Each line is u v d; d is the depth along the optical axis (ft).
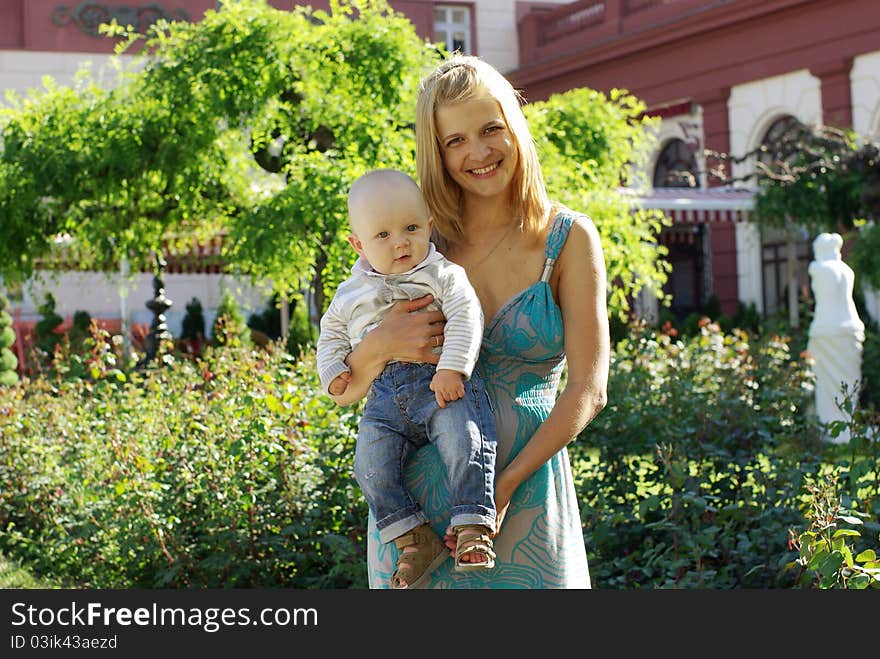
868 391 33.86
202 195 38.45
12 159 38.27
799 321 56.85
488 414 7.99
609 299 36.37
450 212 8.42
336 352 8.26
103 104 38.45
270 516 17.20
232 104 35.70
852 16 63.00
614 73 79.51
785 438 18.20
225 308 53.62
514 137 8.20
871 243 45.91
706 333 32.91
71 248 42.52
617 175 42.39
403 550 8.01
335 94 36.32
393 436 8.10
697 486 15.53
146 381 25.46
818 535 11.14
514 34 90.79
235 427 17.67
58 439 22.85
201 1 80.64
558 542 8.20
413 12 88.07
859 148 50.98
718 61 71.36
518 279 8.23
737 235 72.69
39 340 53.78
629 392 20.97
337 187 32.60
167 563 17.51
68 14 78.84
